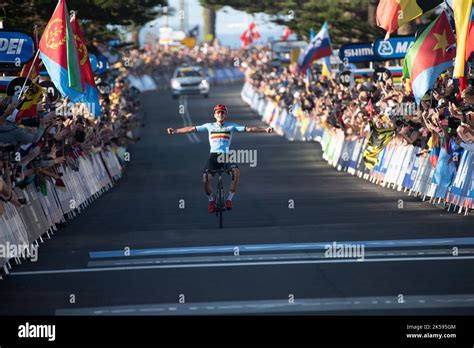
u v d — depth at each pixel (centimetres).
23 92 1567
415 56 2100
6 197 1266
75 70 1967
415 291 1064
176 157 3625
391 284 1108
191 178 2786
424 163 2067
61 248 1478
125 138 3109
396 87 2467
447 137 1883
